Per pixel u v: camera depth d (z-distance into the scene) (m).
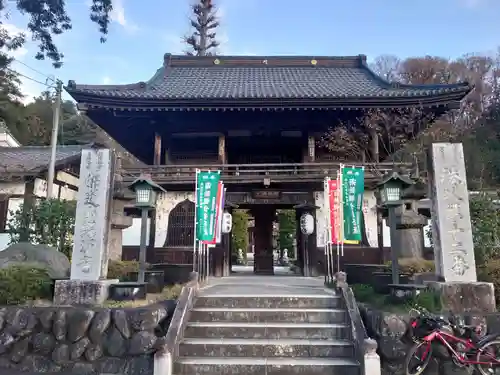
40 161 18.47
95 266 7.42
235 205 14.45
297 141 17.28
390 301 7.02
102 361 6.18
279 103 14.35
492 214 8.99
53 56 11.27
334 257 14.62
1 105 22.11
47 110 36.28
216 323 6.82
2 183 16.59
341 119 15.64
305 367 5.69
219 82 18.59
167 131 16.47
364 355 5.47
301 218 14.45
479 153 26.33
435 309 6.46
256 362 5.79
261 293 7.93
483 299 6.59
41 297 7.60
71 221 12.29
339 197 10.70
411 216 10.65
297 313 6.96
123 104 14.56
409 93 14.18
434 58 39.81
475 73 37.75
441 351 5.75
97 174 7.84
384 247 14.88
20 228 12.30
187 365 5.73
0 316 6.68
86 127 36.88
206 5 29.47
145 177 7.94
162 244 15.41
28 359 6.45
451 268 6.89
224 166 14.73
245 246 29.50
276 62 21.05
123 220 11.60
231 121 15.78
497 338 5.74
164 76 19.42
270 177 14.66
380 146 17.16
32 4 10.06
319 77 19.48
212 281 11.69
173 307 6.88
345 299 7.09
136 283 7.48
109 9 10.73
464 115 34.88
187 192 15.73
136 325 6.23
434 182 7.32
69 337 6.37
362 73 20.03
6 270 7.54
